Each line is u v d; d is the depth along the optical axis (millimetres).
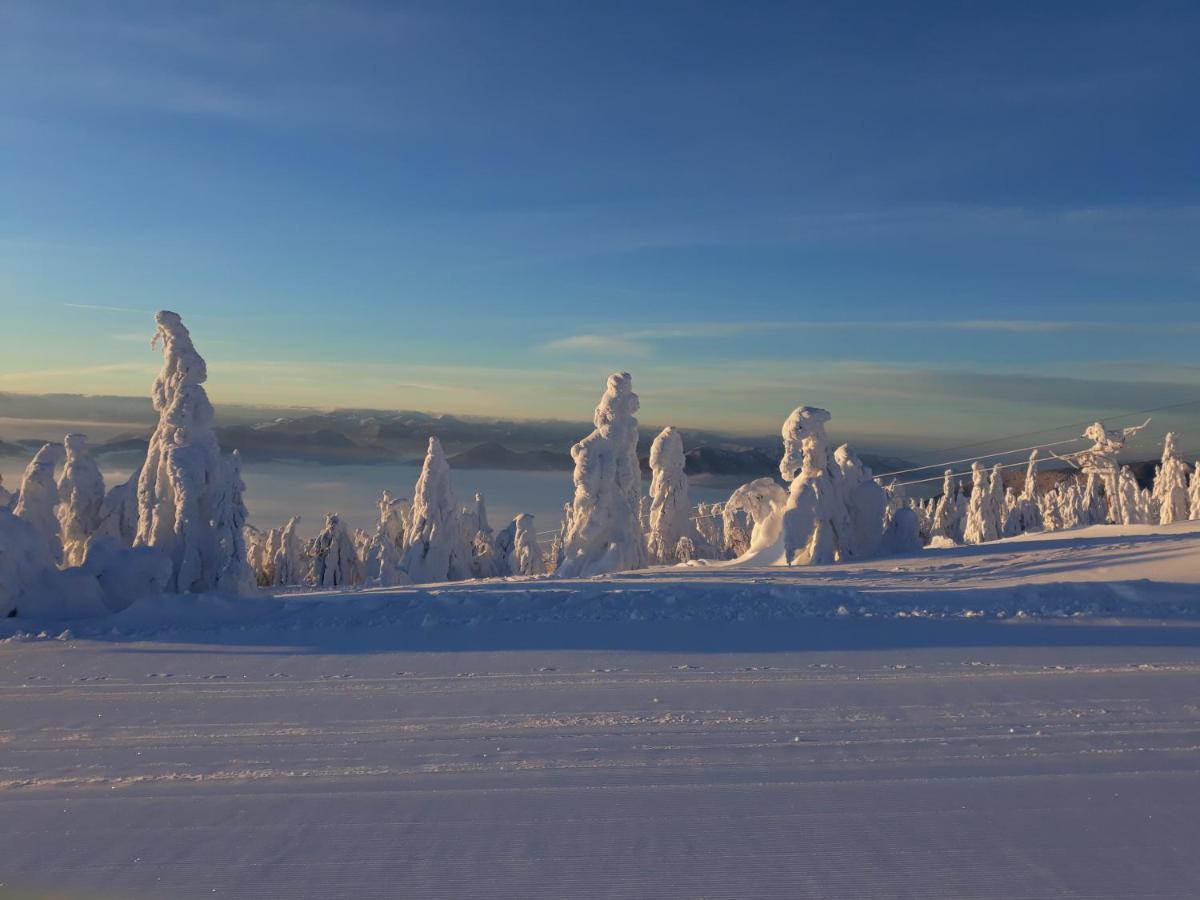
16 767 8586
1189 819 6809
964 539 64812
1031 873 5992
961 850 6348
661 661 12891
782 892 5797
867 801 7258
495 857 6375
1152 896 5684
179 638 15531
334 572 50188
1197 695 10305
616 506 35781
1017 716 9562
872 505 33031
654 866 6191
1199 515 55625
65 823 7148
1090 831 6621
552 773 8086
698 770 8070
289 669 13016
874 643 13703
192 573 22703
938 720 9477
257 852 6543
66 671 13219
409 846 6586
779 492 35594
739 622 15477
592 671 12352
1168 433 57500
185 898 5871
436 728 9633
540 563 54688
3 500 30125
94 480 34656
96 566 19594
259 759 8688
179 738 9500
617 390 36406
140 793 7797
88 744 9336
